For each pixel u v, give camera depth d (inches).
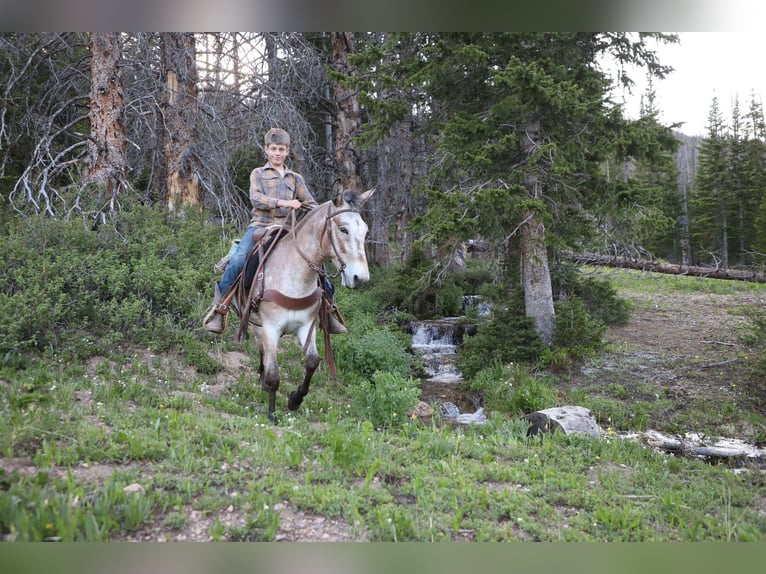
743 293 771.4
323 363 378.9
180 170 497.7
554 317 439.2
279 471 184.1
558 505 188.2
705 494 208.1
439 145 402.0
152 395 250.4
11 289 295.1
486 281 701.3
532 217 400.5
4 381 230.1
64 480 154.8
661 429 331.9
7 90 454.3
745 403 357.7
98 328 315.3
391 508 166.7
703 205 1478.8
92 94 430.0
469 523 165.2
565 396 372.2
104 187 419.8
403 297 588.7
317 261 230.4
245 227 524.4
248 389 294.4
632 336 512.1
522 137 407.5
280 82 535.2
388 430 259.9
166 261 380.2
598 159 406.3
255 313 260.7
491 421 303.9
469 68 416.2
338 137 625.0
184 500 159.3
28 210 393.7
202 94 524.7
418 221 390.9
